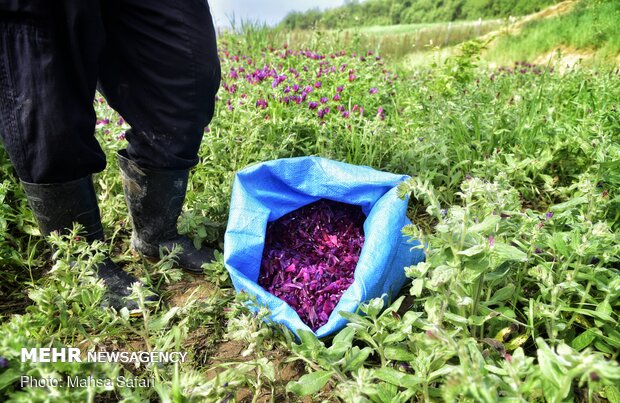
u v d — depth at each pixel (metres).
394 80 4.37
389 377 1.29
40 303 1.46
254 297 1.59
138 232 2.04
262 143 2.77
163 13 1.53
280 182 2.10
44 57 1.39
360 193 2.03
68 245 1.65
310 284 1.85
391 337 1.39
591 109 3.09
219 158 2.59
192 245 2.11
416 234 1.39
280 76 3.26
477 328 1.56
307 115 3.07
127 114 1.73
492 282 1.56
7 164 2.43
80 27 1.39
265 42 6.23
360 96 3.67
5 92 1.43
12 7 1.32
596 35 7.32
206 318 1.72
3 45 1.38
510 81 4.44
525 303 1.73
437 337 1.02
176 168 1.84
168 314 1.47
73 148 1.53
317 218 2.13
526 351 1.57
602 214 2.03
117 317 1.51
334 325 1.55
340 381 1.39
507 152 2.87
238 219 1.85
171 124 1.71
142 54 1.59
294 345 1.41
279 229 2.11
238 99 3.03
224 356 1.65
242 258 1.79
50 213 1.68
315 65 4.37
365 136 2.77
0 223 1.99
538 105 3.17
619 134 2.70
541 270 1.52
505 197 1.71
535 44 8.67
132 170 1.87
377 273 1.64
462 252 1.27
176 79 1.63
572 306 1.65
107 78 1.68
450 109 3.17
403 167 2.68
